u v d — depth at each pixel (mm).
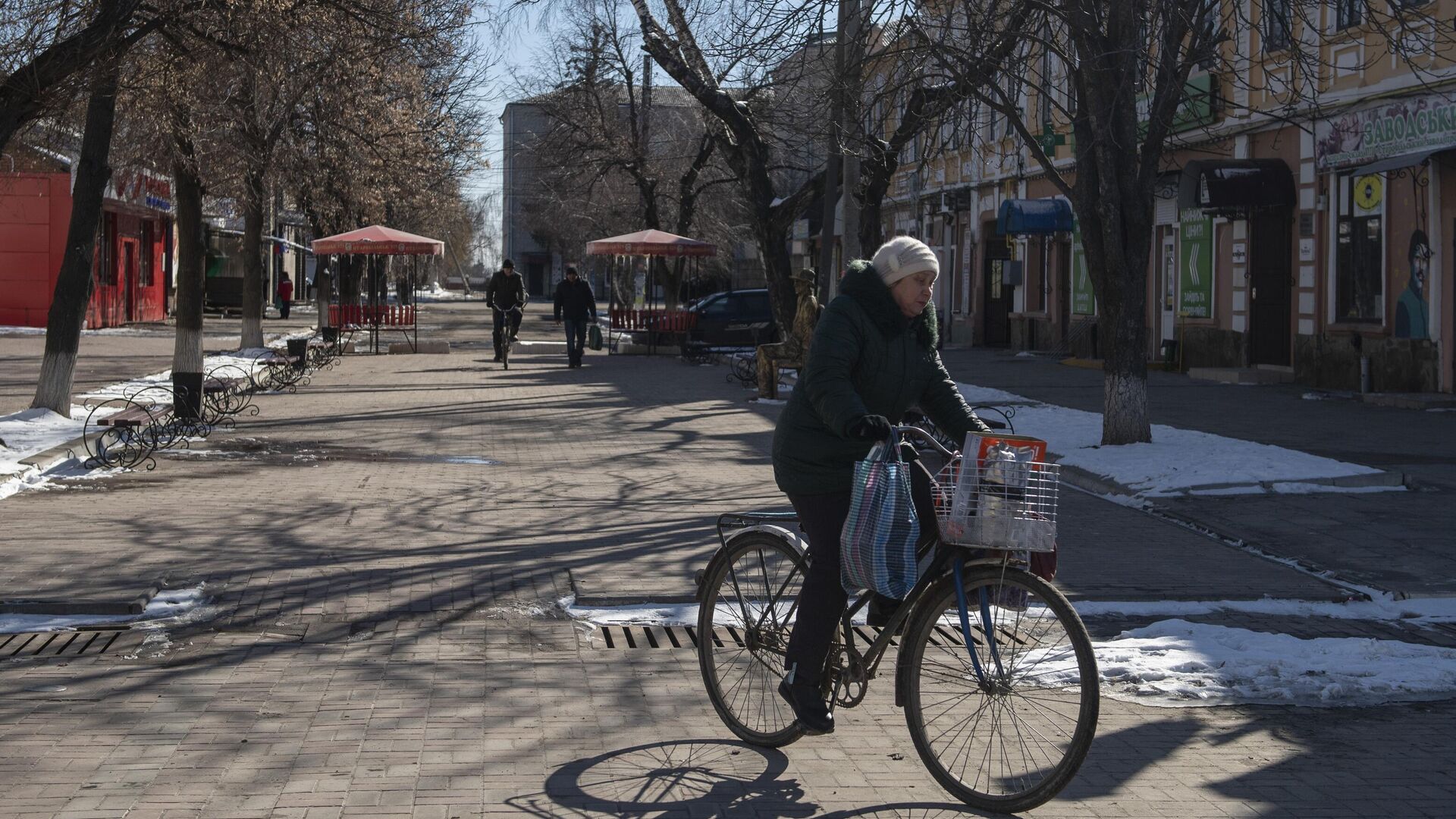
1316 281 22000
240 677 6098
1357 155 20469
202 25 15023
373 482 12125
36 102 12672
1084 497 11828
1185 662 6328
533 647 6750
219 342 35281
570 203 50875
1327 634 7289
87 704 5660
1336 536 9797
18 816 4344
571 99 43469
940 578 4676
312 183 30984
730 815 4469
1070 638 4445
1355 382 20969
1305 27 21656
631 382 25031
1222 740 5336
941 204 40094
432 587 7965
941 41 14125
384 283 52562
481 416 18391
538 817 4418
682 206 42875
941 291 41375
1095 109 13539
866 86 15312
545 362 31469
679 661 6496
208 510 10469
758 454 14477
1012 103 14266
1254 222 23938
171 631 6988
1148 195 13828
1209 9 13719
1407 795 4738
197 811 4414
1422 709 5785
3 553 8680
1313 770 4992
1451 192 18797
